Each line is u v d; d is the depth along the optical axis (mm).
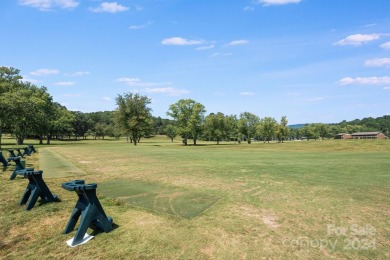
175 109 69250
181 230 5195
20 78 48781
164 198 7516
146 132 61312
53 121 63438
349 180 9758
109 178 10812
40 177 7098
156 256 4277
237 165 14844
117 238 4941
